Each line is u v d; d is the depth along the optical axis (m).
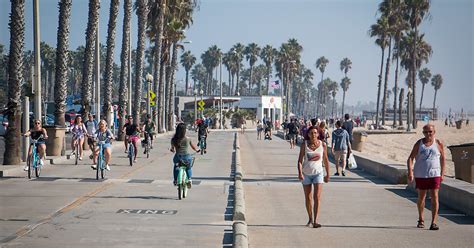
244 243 14.37
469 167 27.86
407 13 150.75
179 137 23.73
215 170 36.84
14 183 27.95
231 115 154.38
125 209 20.36
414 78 153.88
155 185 27.95
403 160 67.38
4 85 148.38
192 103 162.12
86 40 54.28
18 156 34.78
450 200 22.59
